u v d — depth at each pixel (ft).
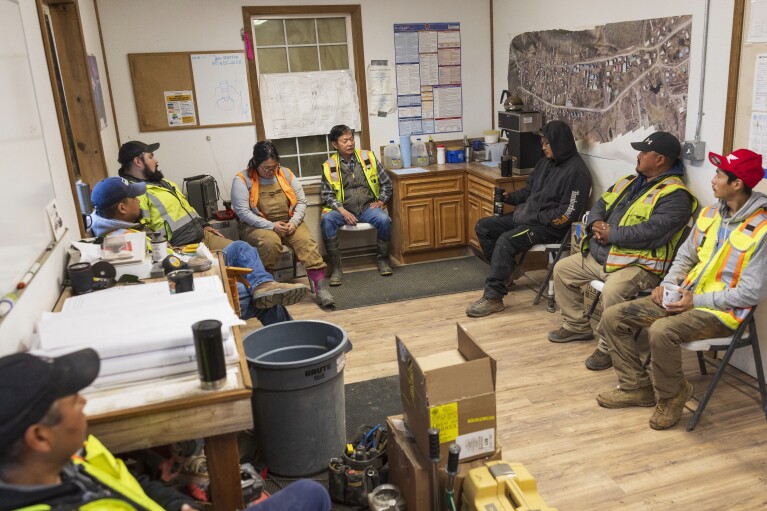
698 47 10.43
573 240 12.59
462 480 6.35
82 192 10.55
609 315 9.42
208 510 5.84
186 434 5.37
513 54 16.40
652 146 10.56
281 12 15.83
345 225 15.85
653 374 8.82
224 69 15.79
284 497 5.28
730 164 8.50
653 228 10.30
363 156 16.15
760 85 9.32
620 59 12.39
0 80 6.42
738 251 8.54
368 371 10.92
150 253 9.22
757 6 9.21
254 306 11.05
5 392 3.49
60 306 7.04
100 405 5.24
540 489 7.67
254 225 14.71
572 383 10.21
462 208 16.75
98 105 13.12
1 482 3.55
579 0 13.44
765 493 7.40
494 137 17.01
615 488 7.63
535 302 13.60
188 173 16.16
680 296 8.70
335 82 16.71
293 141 17.01
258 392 7.61
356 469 7.36
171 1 15.12
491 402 6.44
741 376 10.12
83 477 4.16
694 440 8.52
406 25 16.71
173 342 5.63
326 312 13.87
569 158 12.91
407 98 17.16
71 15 11.80
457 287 14.94
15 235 6.15
